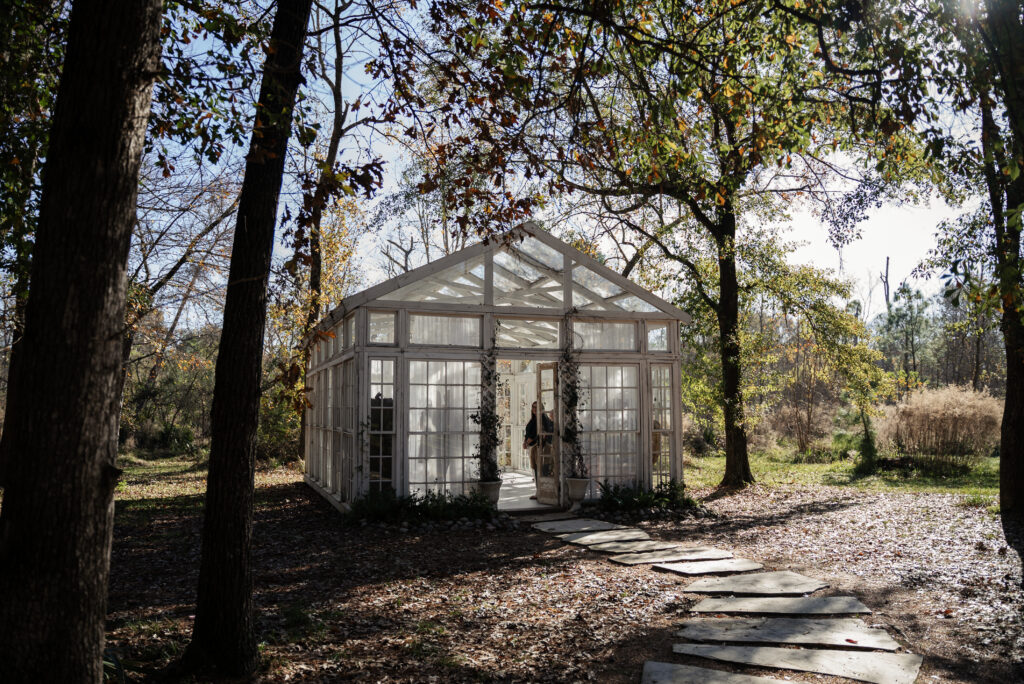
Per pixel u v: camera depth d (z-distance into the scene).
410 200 16.91
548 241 12.72
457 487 12.04
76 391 2.74
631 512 12.30
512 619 6.27
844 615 6.35
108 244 2.83
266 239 4.73
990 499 12.50
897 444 21.16
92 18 2.85
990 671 4.93
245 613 4.70
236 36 5.34
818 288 17.09
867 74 6.91
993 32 6.51
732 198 15.04
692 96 8.08
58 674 2.68
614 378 13.30
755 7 7.77
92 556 2.80
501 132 7.38
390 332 11.97
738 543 9.91
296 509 13.52
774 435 28.19
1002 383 37.00
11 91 5.82
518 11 6.55
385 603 6.78
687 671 4.92
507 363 20.30
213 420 4.71
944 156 6.71
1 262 6.20
